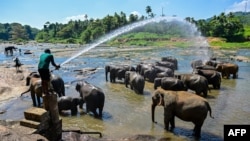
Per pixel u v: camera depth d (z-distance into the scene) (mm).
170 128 13258
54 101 10414
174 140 11828
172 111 12625
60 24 176125
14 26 187125
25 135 8750
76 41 124375
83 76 28125
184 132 12750
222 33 93312
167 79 19750
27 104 17578
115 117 15000
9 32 193500
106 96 19797
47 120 10117
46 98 10266
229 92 20625
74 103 15297
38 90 16516
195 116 11898
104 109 16484
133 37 104188
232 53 54250
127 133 12672
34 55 55375
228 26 92250
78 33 143000
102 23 119875
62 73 29969
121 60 43156
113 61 41750
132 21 113125
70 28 143625
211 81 21750
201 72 22031
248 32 95188
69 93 20344
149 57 46125
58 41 134750
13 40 171625
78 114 15500
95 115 15086
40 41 146125
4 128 8695
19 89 21188
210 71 22000
